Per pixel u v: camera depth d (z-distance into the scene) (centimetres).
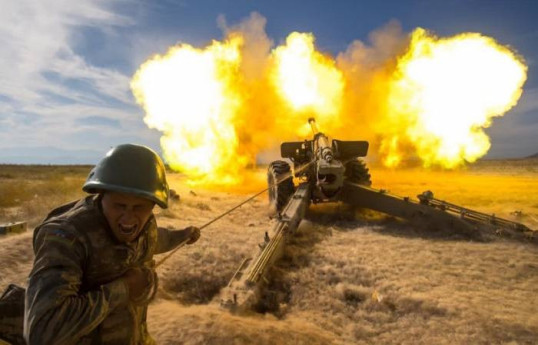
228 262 747
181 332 434
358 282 677
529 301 592
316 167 1220
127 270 166
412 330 511
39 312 139
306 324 512
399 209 1124
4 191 1392
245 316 507
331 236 990
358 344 478
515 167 4416
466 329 504
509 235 971
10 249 689
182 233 244
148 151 179
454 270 735
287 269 738
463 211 1070
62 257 153
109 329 175
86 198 178
